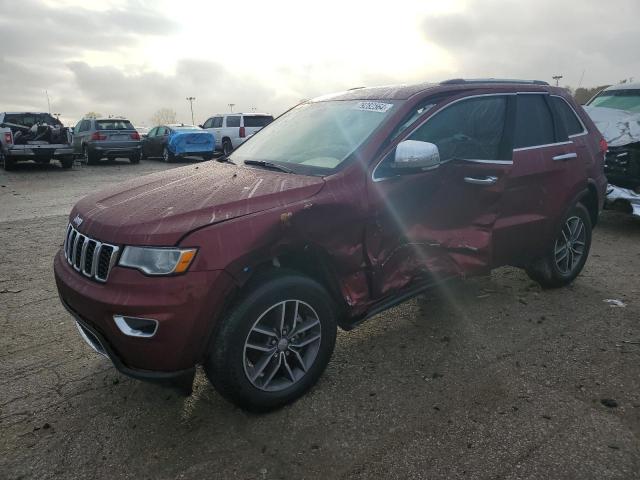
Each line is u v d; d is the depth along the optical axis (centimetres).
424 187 341
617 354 357
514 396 307
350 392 315
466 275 375
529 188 406
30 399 313
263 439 274
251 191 292
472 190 366
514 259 421
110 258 260
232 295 267
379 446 266
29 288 498
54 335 398
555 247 455
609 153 712
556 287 478
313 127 383
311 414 294
